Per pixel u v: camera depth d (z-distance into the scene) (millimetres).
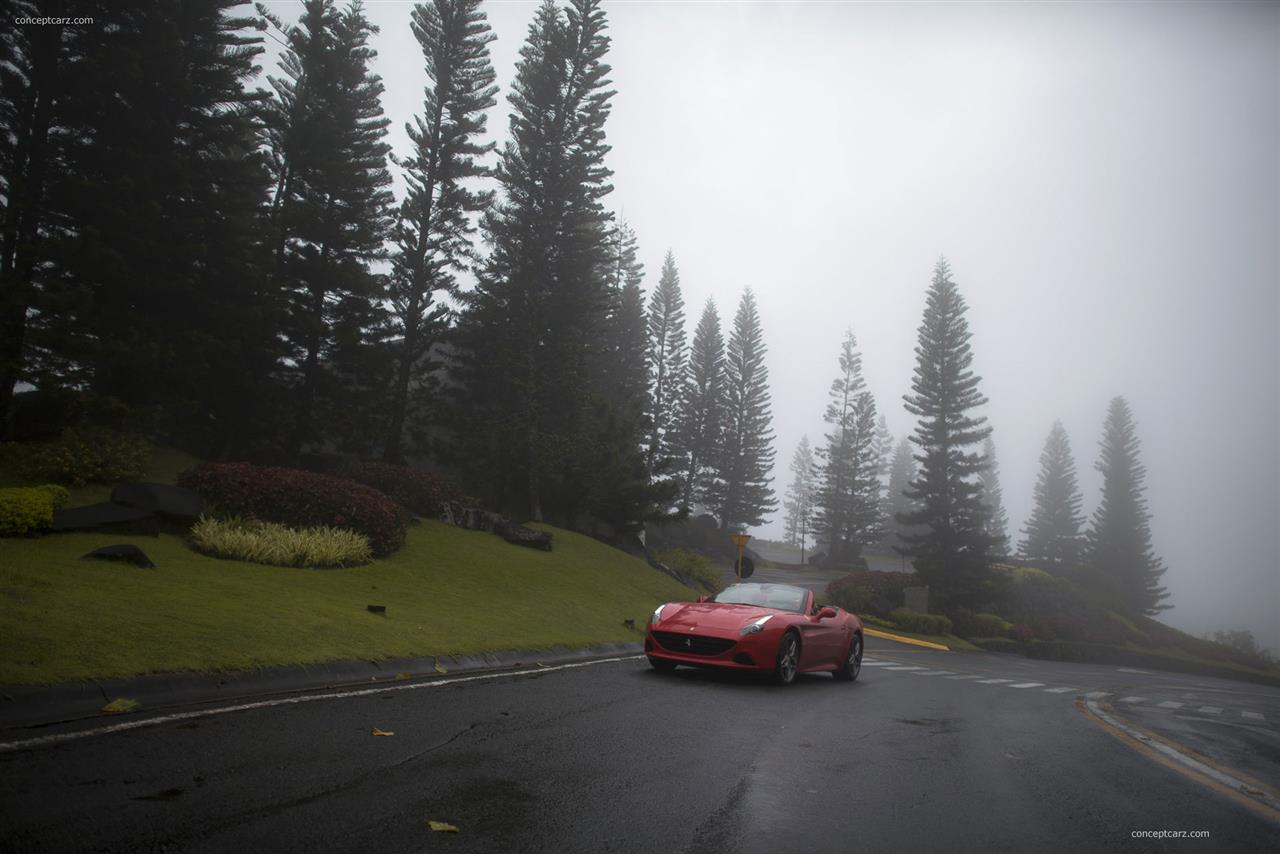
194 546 12562
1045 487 83562
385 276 27656
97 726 4941
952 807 4980
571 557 23141
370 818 3842
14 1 16391
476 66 29250
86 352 16250
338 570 13664
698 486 65125
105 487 14789
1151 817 5125
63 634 6316
